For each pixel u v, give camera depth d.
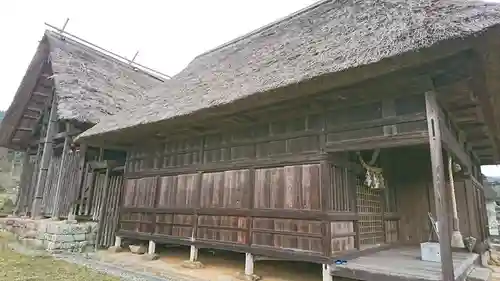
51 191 9.29
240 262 6.30
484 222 8.15
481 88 3.64
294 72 4.36
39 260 5.69
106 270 5.29
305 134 4.92
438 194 3.45
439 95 3.97
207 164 6.32
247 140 5.75
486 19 2.92
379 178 5.79
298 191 4.81
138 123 6.21
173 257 6.87
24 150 12.11
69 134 9.01
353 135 4.39
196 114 5.25
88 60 10.90
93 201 8.57
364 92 4.17
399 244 6.57
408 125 3.92
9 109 10.16
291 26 7.40
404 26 3.74
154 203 7.20
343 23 5.50
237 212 5.53
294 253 4.61
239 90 4.89
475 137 6.02
